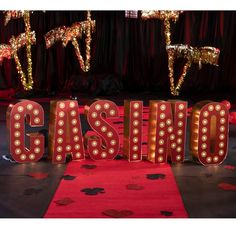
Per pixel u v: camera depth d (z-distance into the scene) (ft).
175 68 29.84
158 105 10.94
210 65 29.45
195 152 11.25
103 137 11.37
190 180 9.93
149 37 29.68
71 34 25.26
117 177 10.07
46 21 29.27
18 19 28.81
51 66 29.78
